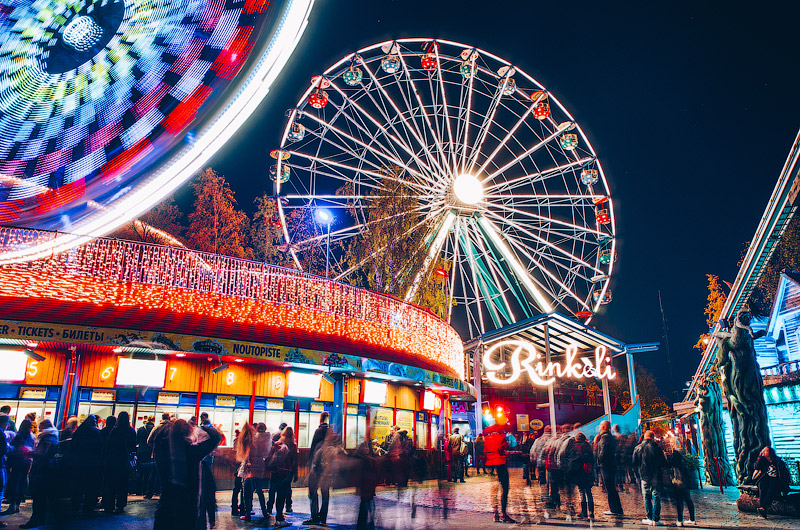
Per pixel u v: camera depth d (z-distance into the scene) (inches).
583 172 1674.5
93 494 501.7
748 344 649.0
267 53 377.1
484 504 633.0
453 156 1604.3
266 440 508.1
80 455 483.8
